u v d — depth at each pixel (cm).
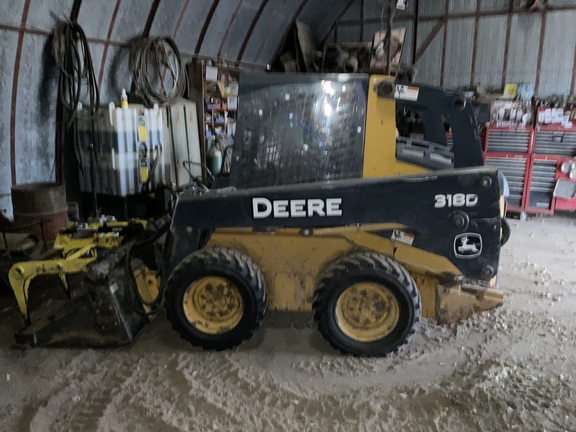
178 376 264
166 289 281
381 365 277
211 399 244
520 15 714
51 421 229
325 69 763
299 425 227
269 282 293
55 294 355
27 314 298
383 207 271
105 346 290
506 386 253
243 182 295
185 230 285
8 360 279
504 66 741
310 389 254
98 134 442
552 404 237
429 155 288
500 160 644
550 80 719
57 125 452
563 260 468
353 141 285
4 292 370
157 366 274
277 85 290
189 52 598
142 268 323
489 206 268
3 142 403
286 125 289
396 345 279
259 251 288
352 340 282
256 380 261
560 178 611
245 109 291
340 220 273
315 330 319
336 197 271
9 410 238
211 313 288
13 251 341
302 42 758
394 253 280
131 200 460
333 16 828
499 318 335
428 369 273
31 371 269
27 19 387
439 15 764
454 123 277
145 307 312
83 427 225
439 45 775
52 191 383
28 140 427
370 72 718
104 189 454
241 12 642
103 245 314
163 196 473
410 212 271
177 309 281
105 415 231
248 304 278
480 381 255
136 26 502
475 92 720
